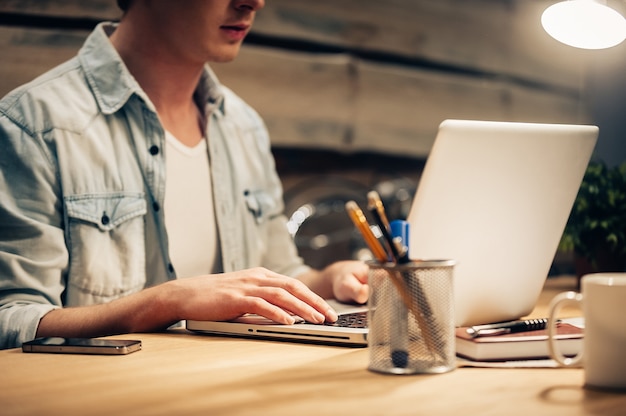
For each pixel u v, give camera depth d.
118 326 1.33
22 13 2.19
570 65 3.86
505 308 1.24
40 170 1.62
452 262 0.97
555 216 1.22
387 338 0.97
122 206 1.71
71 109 1.70
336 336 1.17
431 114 3.26
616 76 3.50
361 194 3.10
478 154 1.07
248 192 2.06
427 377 0.94
